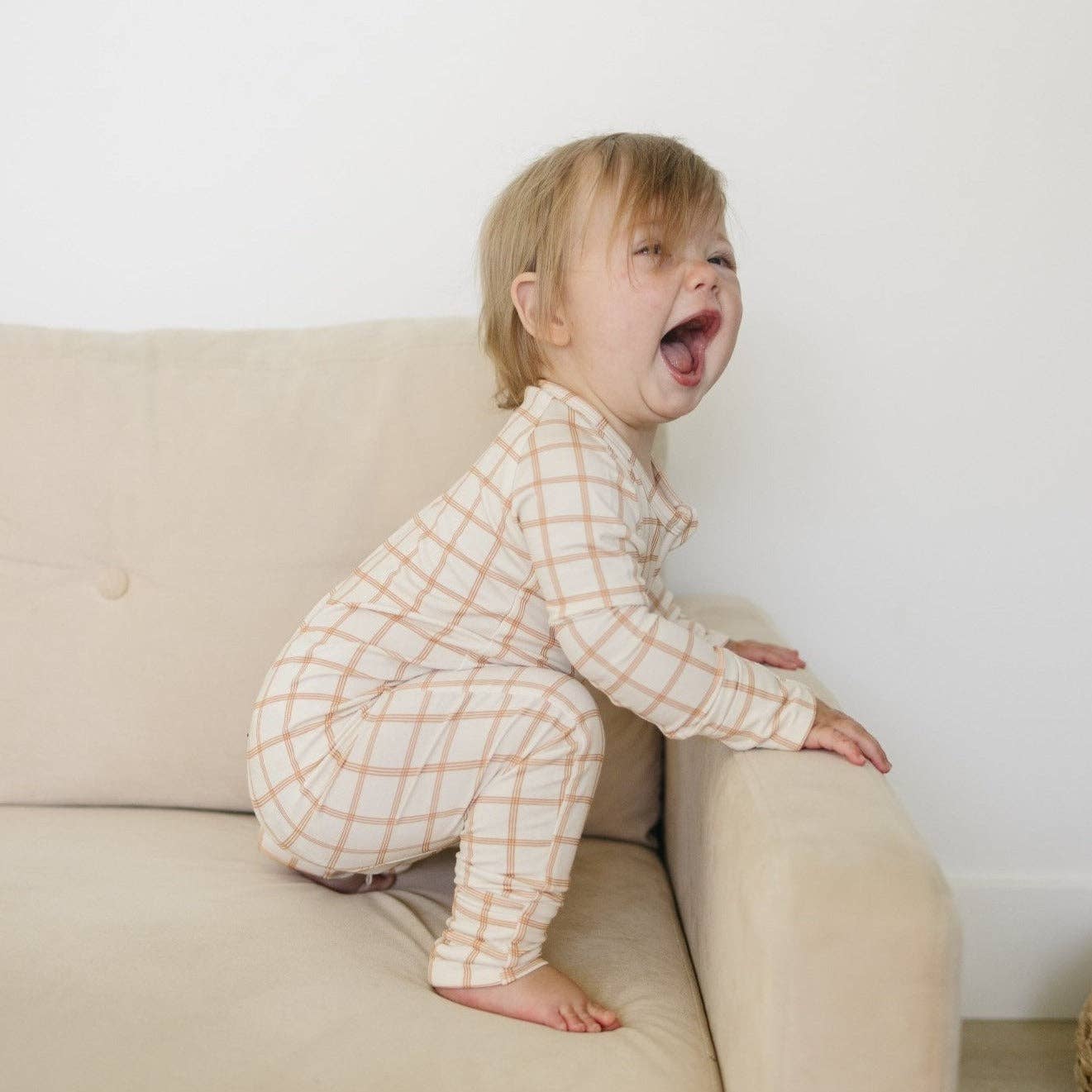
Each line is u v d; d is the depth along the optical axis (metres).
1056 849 1.55
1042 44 1.41
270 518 1.22
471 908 0.93
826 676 1.53
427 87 1.48
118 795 1.23
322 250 1.52
